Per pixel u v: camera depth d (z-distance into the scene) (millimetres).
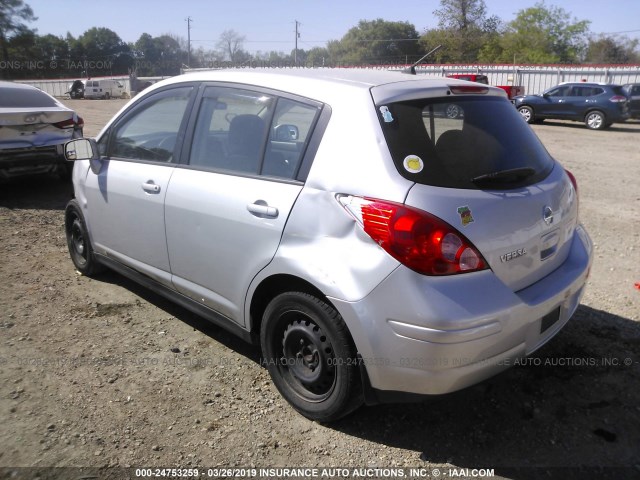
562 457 2850
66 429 2980
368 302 2627
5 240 6008
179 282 3750
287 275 2969
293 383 3184
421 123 2846
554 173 3334
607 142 15859
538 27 59844
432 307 2496
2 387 3322
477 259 2611
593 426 3090
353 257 2678
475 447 2920
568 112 20547
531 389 3426
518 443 2953
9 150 7461
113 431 2979
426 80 3189
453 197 2633
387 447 2916
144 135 4047
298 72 3375
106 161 4352
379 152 2719
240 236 3199
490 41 57031
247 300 3240
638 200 8336
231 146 3404
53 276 5059
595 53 66312
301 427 3062
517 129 3289
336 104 2941
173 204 3623
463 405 3273
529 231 2873
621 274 5301
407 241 2525
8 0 64562
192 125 3668
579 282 3201
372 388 2783
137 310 4418
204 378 3498
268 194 3076
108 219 4320
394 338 2586
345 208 2734
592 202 8211
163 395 3311
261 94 3301
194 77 3791
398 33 67375
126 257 4246
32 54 67312
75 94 43875
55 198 7980
